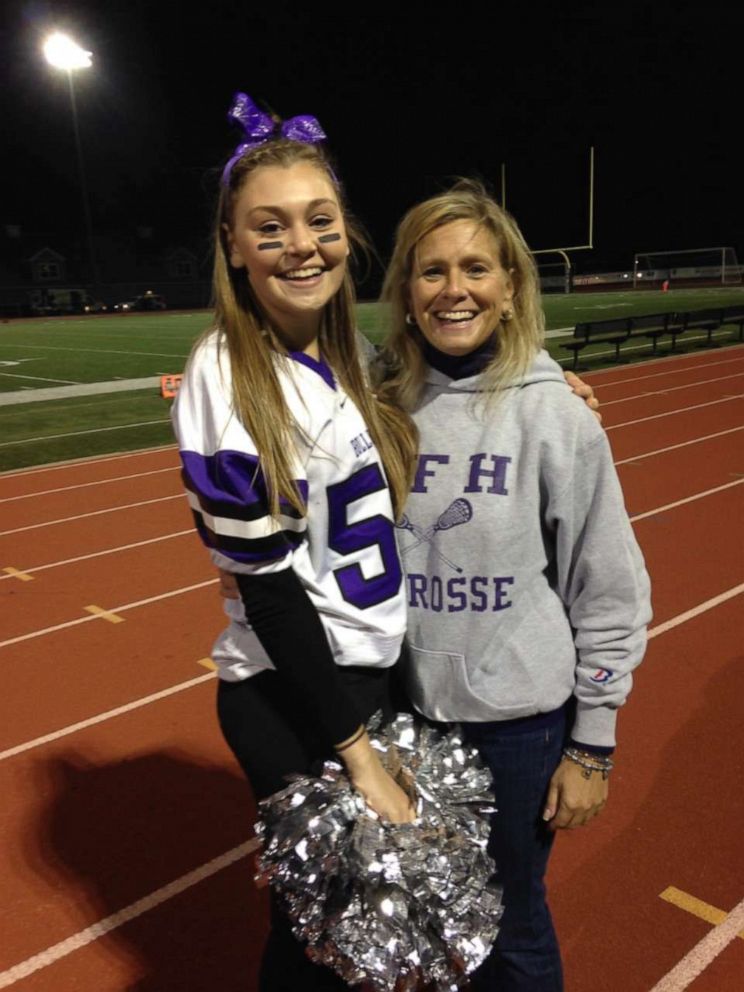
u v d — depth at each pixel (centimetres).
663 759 340
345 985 163
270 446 142
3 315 4566
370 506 159
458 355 170
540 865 187
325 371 160
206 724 389
